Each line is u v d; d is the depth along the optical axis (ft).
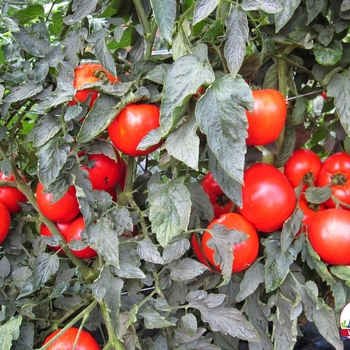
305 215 2.49
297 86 3.00
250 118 2.10
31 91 2.14
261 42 2.35
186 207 1.96
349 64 2.62
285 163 2.75
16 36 2.12
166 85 1.73
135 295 2.19
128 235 2.48
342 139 3.10
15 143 2.87
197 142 1.74
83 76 2.24
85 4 2.14
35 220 2.63
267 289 2.25
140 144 1.86
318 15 2.56
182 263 2.18
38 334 2.36
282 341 2.29
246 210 2.36
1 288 2.26
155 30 2.28
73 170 2.16
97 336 3.08
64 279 2.33
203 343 2.25
